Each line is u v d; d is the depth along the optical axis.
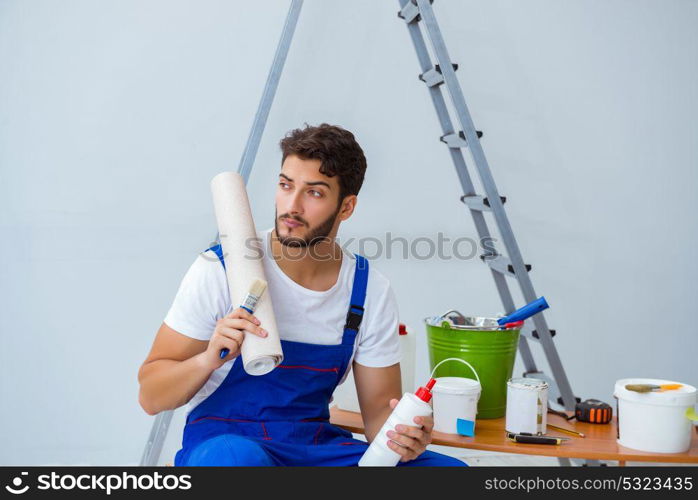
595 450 1.58
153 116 2.48
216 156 2.53
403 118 2.65
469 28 2.64
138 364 2.53
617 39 2.76
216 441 1.30
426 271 2.70
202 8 2.50
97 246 2.47
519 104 2.69
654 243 2.82
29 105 2.41
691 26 2.81
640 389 1.58
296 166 1.43
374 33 2.61
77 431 2.50
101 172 2.46
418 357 2.71
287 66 2.55
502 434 1.71
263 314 1.35
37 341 2.46
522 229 2.72
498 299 2.75
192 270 1.50
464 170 2.45
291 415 1.51
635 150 2.79
